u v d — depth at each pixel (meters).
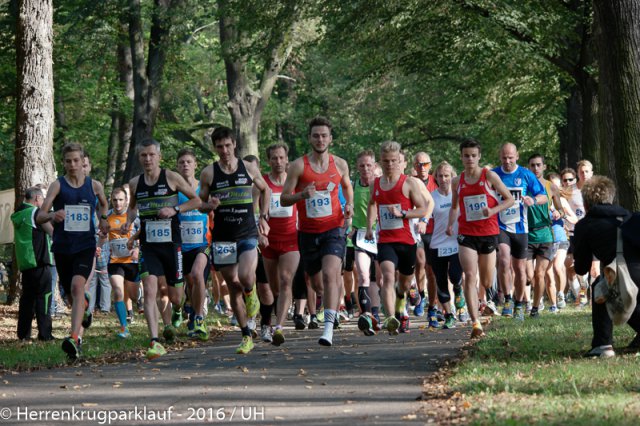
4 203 37.25
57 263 21.81
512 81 64.62
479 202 23.61
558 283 34.09
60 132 71.69
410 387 15.59
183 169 26.94
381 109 85.62
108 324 32.69
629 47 24.34
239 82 68.75
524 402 13.18
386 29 56.06
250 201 21.17
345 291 32.31
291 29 60.81
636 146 24.36
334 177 21.00
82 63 68.62
